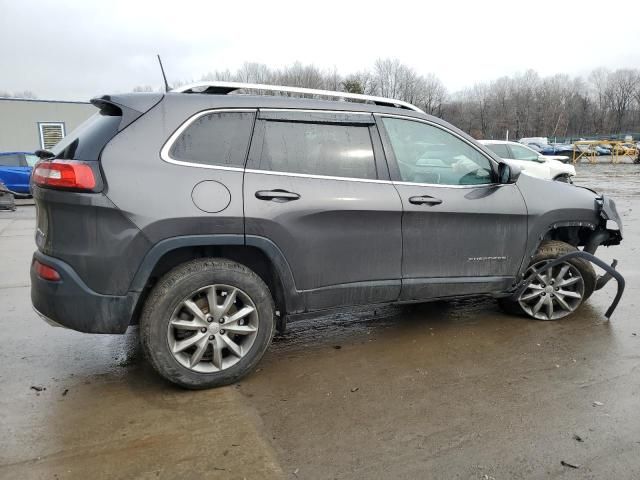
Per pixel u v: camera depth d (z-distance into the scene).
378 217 3.40
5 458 2.42
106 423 2.73
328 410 2.88
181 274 2.94
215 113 3.08
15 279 5.89
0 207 12.98
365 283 3.45
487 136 89.94
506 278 3.99
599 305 4.76
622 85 93.44
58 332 4.12
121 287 2.83
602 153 50.91
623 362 3.51
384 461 2.43
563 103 91.81
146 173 2.84
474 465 2.39
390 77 78.56
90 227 2.77
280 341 3.92
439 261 3.68
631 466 2.38
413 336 4.00
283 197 3.11
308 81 69.62
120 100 2.96
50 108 27.66
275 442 2.57
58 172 2.78
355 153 3.42
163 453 2.48
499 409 2.89
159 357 2.93
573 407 2.91
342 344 3.85
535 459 2.44
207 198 2.93
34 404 2.94
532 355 3.62
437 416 2.82
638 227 9.45
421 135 3.70
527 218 3.96
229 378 3.12
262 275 3.34
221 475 2.32
